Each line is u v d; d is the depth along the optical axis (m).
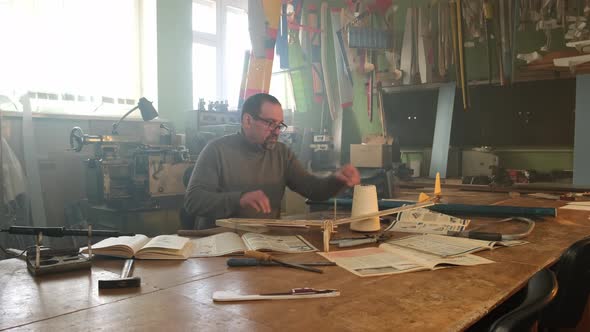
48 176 3.60
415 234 1.66
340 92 4.78
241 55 5.38
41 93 3.53
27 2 3.50
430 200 2.14
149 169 3.13
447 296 0.96
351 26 4.43
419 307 0.89
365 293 0.99
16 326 0.81
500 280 1.08
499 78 4.08
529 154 4.27
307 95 5.12
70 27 3.78
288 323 0.81
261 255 1.26
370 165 3.77
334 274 1.15
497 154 4.38
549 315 1.32
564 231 1.74
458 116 4.43
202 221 2.16
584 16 3.52
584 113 3.52
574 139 3.66
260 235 1.63
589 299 1.58
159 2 4.31
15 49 3.45
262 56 4.02
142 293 1.00
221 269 1.21
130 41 4.30
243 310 0.89
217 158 2.17
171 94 4.47
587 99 3.50
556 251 1.39
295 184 2.34
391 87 4.70
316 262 1.26
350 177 2.02
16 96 3.46
